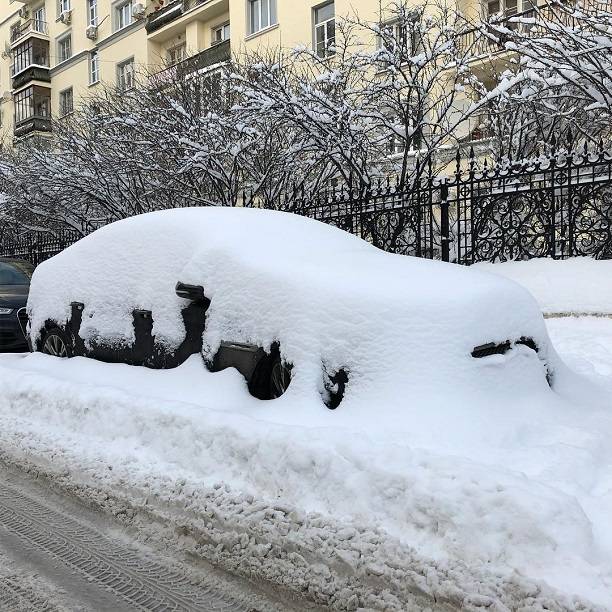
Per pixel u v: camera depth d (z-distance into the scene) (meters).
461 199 9.25
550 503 2.43
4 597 2.63
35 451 4.16
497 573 2.28
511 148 11.16
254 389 4.12
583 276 8.05
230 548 2.83
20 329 7.98
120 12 30.33
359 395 3.56
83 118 17.16
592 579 2.16
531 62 9.61
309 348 3.76
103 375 4.96
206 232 4.73
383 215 10.22
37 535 3.18
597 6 9.37
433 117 13.14
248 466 3.28
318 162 11.88
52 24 34.66
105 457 3.84
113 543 3.07
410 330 3.57
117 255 5.30
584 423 3.67
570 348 6.34
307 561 2.63
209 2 24.56
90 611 2.51
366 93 11.20
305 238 4.85
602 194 8.43
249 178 13.07
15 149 24.03
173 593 2.62
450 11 13.24
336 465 2.96
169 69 16.20
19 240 19.05
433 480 2.69
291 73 13.63
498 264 9.08
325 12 19.98
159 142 12.47
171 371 4.55
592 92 9.09
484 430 3.29
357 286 3.79
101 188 14.49
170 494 3.29
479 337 3.61
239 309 4.20
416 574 2.38
